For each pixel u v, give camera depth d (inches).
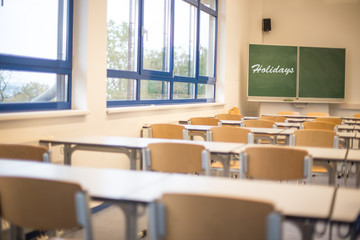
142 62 237.6
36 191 67.6
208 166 110.3
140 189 73.5
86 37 172.1
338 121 270.5
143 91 243.1
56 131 155.5
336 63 444.5
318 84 442.3
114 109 190.1
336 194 73.0
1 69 139.6
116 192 71.2
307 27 460.8
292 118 335.6
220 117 275.7
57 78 167.2
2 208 72.1
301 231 60.9
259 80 432.8
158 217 58.7
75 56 173.6
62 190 66.0
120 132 198.7
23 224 70.6
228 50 378.6
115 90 212.4
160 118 242.8
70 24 171.8
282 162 109.2
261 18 457.7
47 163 99.0
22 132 139.6
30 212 69.1
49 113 149.2
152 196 68.7
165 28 269.7
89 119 175.0
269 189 75.5
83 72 172.9
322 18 458.6
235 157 175.6
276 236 52.5
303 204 66.2
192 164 116.4
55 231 119.7
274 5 464.8
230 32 382.3
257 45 432.5
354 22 455.5
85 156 171.3
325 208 64.1
